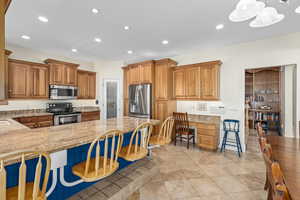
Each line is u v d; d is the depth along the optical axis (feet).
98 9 6.81
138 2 6.30
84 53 13.78
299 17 7.44
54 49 12.57
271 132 16.28
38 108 13.12
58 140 4.42
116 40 10.56
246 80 18.81
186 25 8.34
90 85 16.22
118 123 7.37
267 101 17.35
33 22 7.99
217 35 9.73
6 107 11.42
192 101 13.60
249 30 8.99
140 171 6.42
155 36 9.86
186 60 13.83
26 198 3.32
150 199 5.99
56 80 13.04
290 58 9.51
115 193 4.93
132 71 14.92
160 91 13.43
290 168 3.86
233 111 11.59
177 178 7.56
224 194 6.33
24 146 3.86
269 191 5.05
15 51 11.75
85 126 6.59
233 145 11.21
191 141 13.66
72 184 4.77
